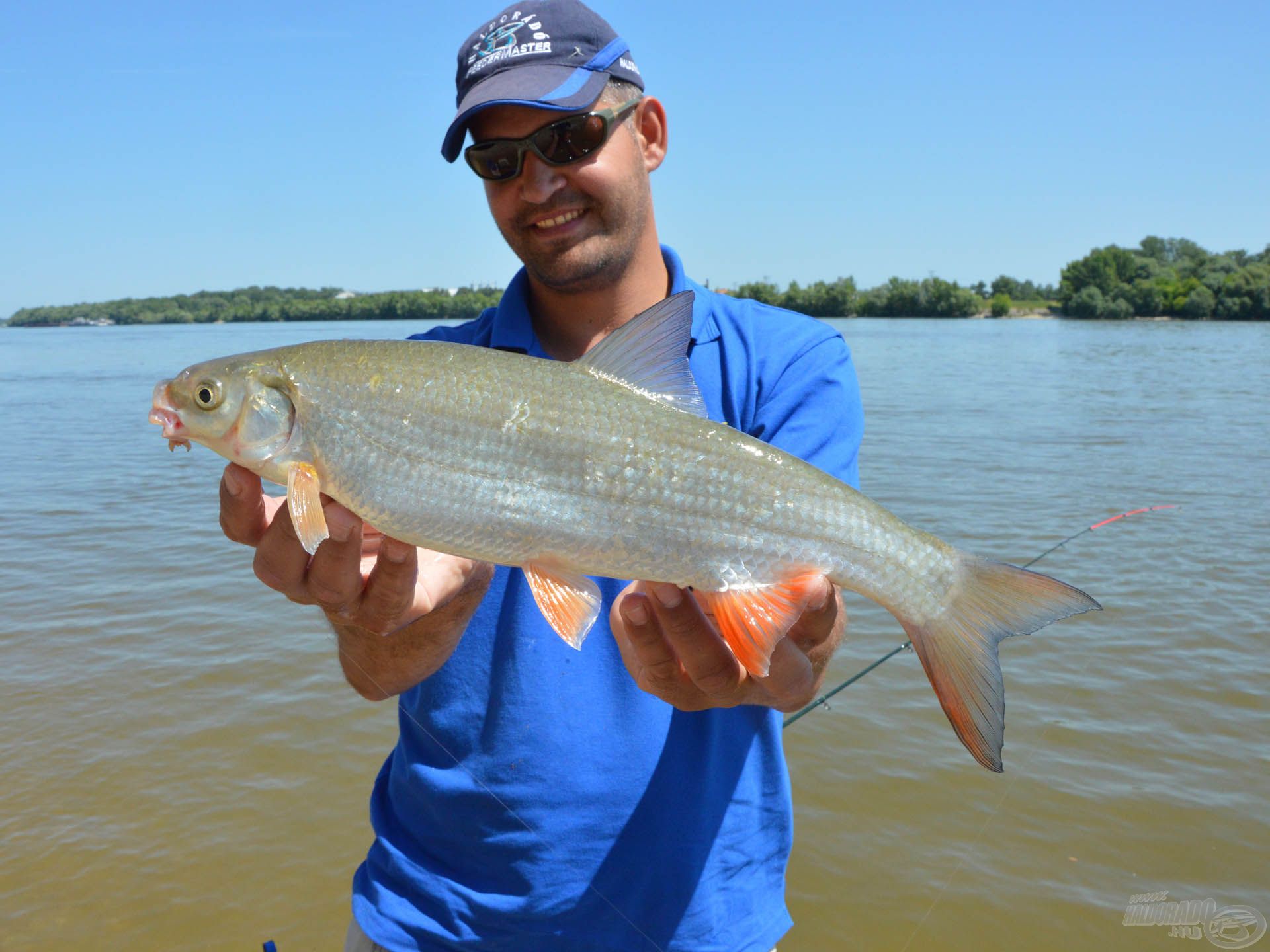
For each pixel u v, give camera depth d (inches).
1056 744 86.0
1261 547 143.2
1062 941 63.5
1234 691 95.4
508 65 39.0
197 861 72.4
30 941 64.2
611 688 39.2
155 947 64.4
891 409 318.7
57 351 802.2
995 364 544.7
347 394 35.8
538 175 39.2
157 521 168.7
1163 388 396.2
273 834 75.7
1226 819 74.6
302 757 86.7
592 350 36.6
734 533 35.7
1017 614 35.9
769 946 40.3
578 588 35.9
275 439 35.9
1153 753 84.4
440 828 39.7
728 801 39.7
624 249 40.8
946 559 36.3
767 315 42.3
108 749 87.1
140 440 271.1
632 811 38.6
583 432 35.6
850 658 100.8
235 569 137.6
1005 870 69.4
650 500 35.6
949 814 75.4
